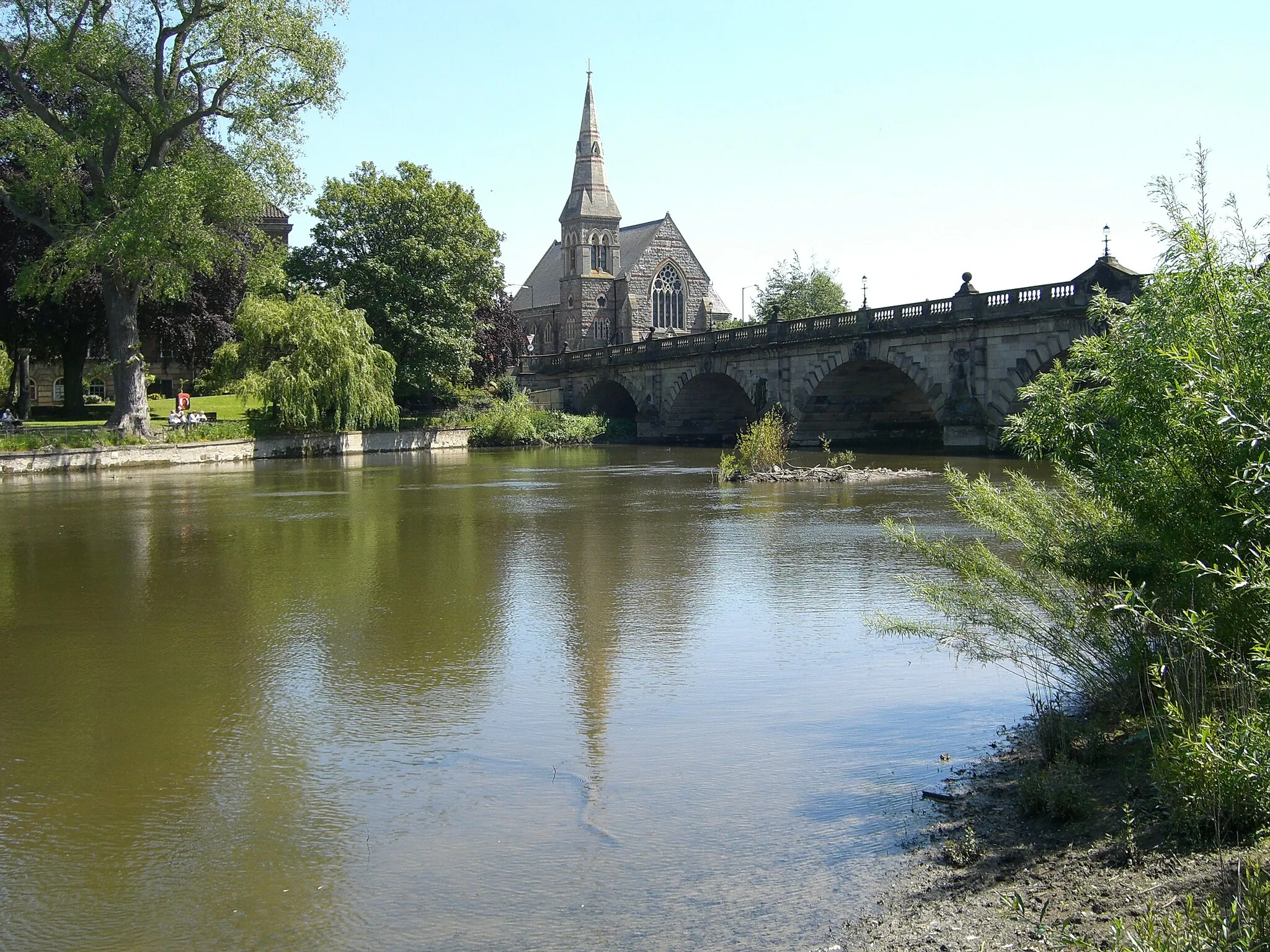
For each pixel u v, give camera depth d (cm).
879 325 6181
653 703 1193
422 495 3750
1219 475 909
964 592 1188
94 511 3225
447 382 7694
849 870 764
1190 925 580
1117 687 1031
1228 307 939
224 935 706
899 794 907
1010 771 943
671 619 1623
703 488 3944
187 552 2372
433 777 983
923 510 3077
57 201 4850
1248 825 707
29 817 908
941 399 5750
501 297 9144
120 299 5225
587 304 14112
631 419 9431
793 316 11712
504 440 7812
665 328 14162
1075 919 643
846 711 1149
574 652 1430
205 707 1209
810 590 1836
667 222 14138
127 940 703
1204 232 982
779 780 952
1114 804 818
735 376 7562
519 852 817
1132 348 1002
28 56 4712
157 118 4875
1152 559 987
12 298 4816
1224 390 853
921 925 670
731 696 1215
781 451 4619
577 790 941
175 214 4597
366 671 1348
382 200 7438
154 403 8075
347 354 6194
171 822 892
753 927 689
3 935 711
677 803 905
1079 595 1124
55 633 1580
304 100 5009
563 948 675
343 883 776
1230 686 874
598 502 3434
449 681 1301
